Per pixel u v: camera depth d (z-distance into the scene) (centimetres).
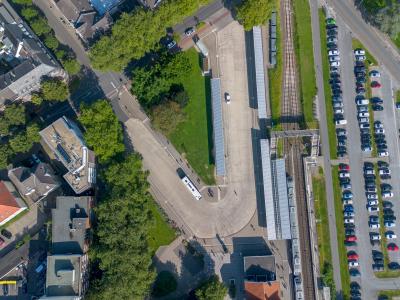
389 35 14200
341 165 14312
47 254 13888
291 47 14750
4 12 14112
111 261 12838
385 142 14312
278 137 14200
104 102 13775
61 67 14488
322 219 14175
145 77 14175
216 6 15000
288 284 14012
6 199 13750
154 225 13600
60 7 14412
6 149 14075
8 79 13412
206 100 14800
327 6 14812
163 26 14100
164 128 13838
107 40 13775
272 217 14012
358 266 13925
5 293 14212
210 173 14588
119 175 13212
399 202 14112
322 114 14538
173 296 14150
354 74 14612
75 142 13612
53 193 14525
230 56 14900
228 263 14212
